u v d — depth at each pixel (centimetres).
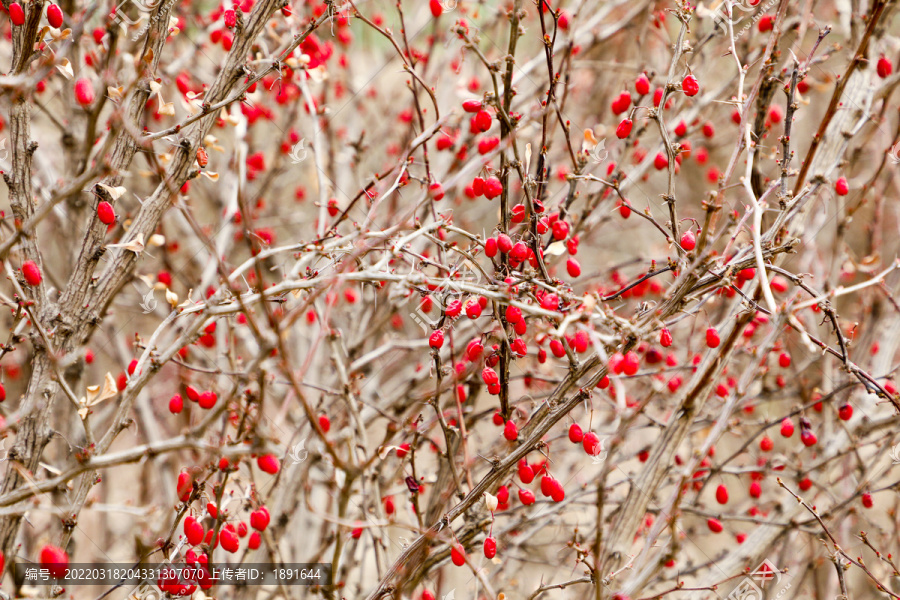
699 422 349
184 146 234
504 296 197
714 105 437
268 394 328
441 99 418
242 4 309
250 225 207
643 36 377
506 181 239
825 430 373
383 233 225
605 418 420
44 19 232
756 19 274
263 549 329
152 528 330
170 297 225
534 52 479
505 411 242
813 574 355
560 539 399
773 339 257
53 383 226
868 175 465
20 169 228
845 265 359
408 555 241
